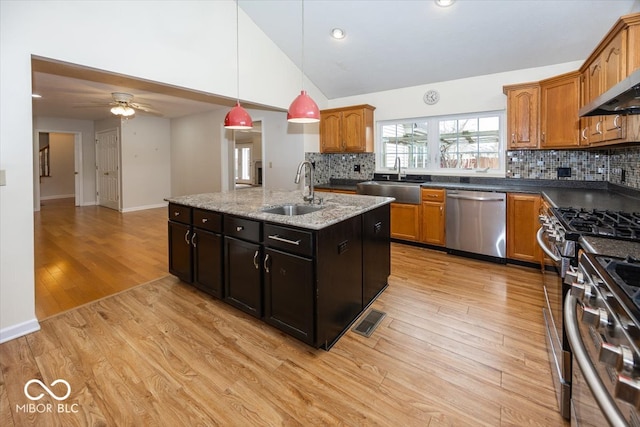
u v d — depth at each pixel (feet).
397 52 12.82
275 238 6.75
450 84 14.12
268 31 13.35
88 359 6.23
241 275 7.66
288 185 17.62
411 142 15.79
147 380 5.67
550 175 12.15
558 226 5.82
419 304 8.54
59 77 13.17
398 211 13.93
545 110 11.00
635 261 3.43
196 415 4.93
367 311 8.18
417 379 5.70
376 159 16.81
